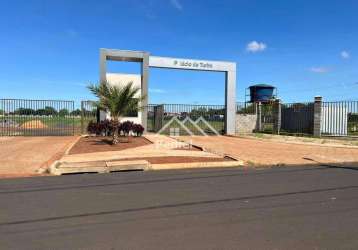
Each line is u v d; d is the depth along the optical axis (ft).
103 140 71.67
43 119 99.35
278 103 108.99
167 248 17.03
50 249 16.98
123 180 35.01
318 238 18.38
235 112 103.19
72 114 97.19
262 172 40.27
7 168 41.34
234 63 101.60
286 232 19.30
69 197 27.58
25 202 25.95
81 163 42.88
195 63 96.07
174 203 25.57
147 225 20.56
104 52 86.94
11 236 18.78
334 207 24.56
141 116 89.66
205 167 44.29
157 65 91.66
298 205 25.08
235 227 20.16
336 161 49.65
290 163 47.60
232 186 31.89
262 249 16.94
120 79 88.53
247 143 75.51
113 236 18.71
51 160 46.80
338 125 96.37
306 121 103.45
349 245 17.42
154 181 34.45
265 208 24.26
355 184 32.89
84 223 20.95
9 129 97.76
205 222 21.08
